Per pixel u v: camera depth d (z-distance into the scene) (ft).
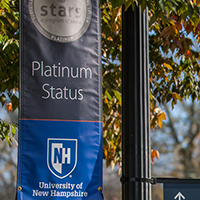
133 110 17.15
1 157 94.32
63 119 17.56
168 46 28.30
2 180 94.89
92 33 18.33
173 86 34.47
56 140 17.37
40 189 17.02
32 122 17.34
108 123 31.81
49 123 17.44
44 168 17.15
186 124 100.53
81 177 17.35
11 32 26.89
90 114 17.80
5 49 24.64
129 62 17.52
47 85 17.62
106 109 31.09
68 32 18.10
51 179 17.13
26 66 17.62
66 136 17.47
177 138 101.14
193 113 100.17
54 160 17.26
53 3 18.15
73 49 18.04
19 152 17.11
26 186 16.97
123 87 17.56
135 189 16.65
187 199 16.55
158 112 32.50
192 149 100.63
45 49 17.84
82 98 17.80
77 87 17.83
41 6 18.07
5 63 26.66
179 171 100.94
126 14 17.93
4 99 30.60
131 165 16.84
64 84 17.74
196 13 21.53
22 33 17.80
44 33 17.94
